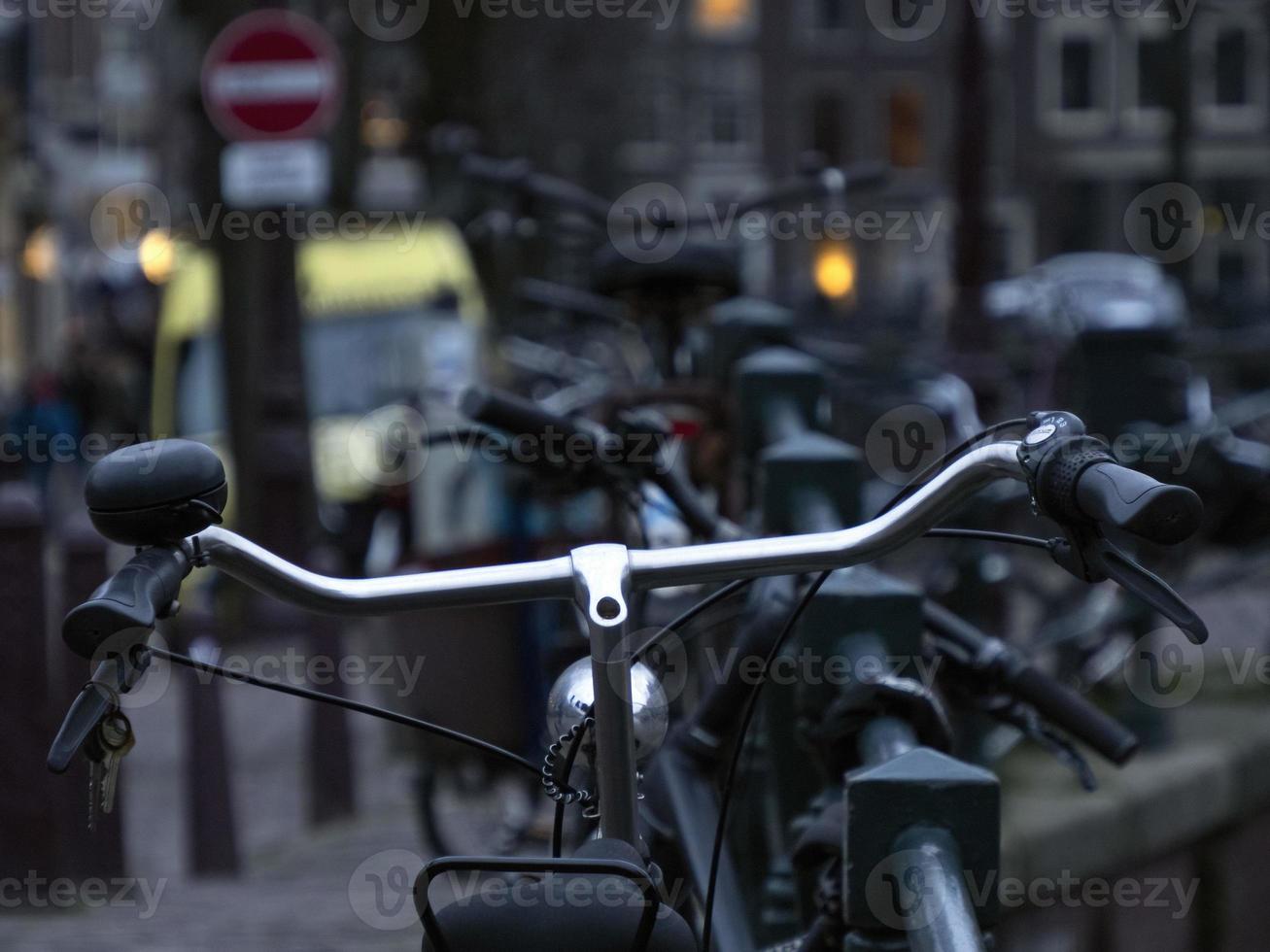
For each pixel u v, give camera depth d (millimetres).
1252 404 22344
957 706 6133
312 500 29859
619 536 11828
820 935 5184
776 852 7707
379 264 41938
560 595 4465
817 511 8023
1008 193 115000
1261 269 110562
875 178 12414
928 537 4422
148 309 55156
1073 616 16109
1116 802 12203
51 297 87500
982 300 27594
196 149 28031
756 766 8273
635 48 65875
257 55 24469
